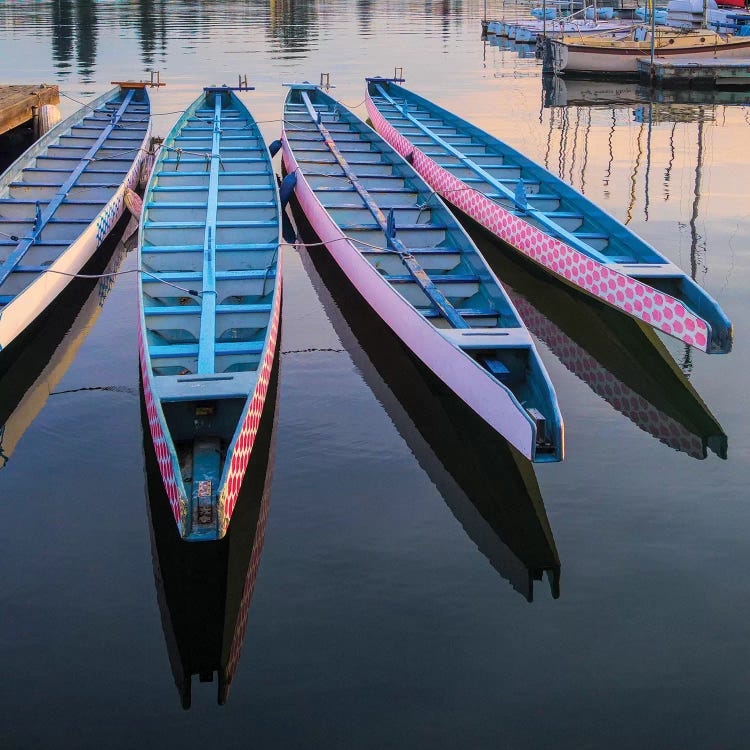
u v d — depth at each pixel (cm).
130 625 616
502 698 556
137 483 784
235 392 746
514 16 5488
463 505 756
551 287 1206
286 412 908
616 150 1994
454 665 583
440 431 879
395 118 1988
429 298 1020
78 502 757
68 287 1161
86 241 1197
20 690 561
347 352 1048
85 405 918
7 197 1413
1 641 602
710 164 1858
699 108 2527
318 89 2145
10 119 1847
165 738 527
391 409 918
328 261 1272
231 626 617
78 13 5306
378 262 1142
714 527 725
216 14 5453
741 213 1523
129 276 1293
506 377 855
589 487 782
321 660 587
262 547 700
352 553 693
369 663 584
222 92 2059
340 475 798
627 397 941
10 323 941
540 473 804
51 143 1680
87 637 606
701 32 3269
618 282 1031
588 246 1168
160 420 683
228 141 1717
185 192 1386
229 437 744
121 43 3881
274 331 934
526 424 726
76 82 2797
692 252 1327
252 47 3806
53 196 1452
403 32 4619
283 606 637
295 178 1503
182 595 646
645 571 673
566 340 1085
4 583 657
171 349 873
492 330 884
